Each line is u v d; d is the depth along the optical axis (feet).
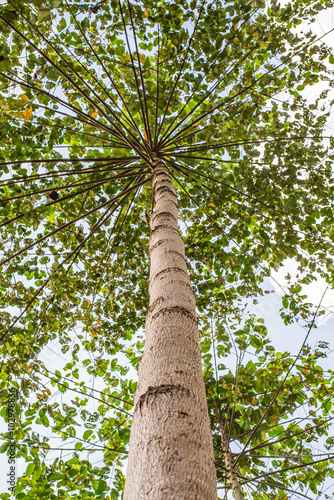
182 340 4.03
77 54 11.50
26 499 8.98
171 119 12.98
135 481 2.61
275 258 12.35
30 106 9.68
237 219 12.61
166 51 11.34
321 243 11.48
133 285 14.15
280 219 11.67
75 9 10.84
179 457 2.62
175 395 3.22
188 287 5.23
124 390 10.91
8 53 9.04
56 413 10.21
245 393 9.73
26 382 10.57
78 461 9.24
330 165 11.49
